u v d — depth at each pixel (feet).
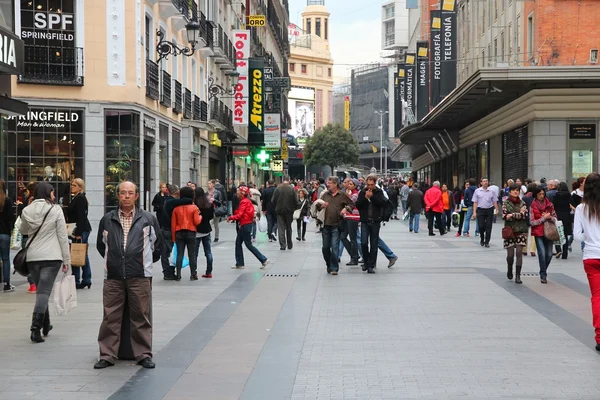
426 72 210.79
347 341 28.55
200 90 119.34
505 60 139.95
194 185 57.41
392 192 127.75
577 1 115.65
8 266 42.32
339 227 49.75
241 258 53.11
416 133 167.84
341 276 48.14
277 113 187.11
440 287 42.75
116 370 24.34
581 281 44.96
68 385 22.48
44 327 29.60
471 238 82.48
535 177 97.76
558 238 42.96
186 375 23.66
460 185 161.07
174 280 46.98
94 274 50.31
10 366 24.85
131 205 25.32
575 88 95.96
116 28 77.15
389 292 40.98
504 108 112.06
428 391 21.58
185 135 103.86
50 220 29.12
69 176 75.72
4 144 73.72
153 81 86.07
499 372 23.71
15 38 45.24
